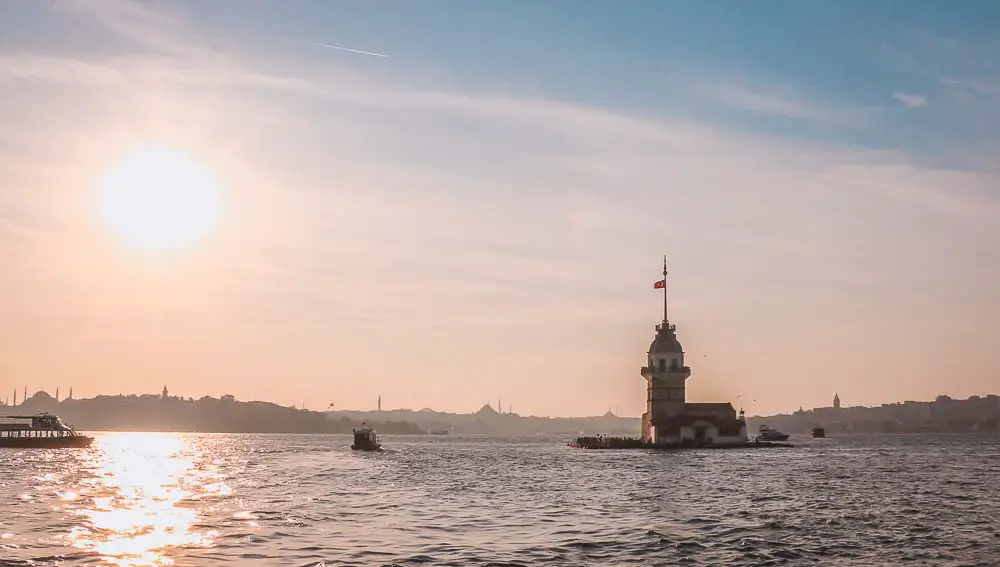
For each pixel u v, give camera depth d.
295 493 106.88
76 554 61.56
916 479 125.12
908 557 61.31
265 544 66.19
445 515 83.88
